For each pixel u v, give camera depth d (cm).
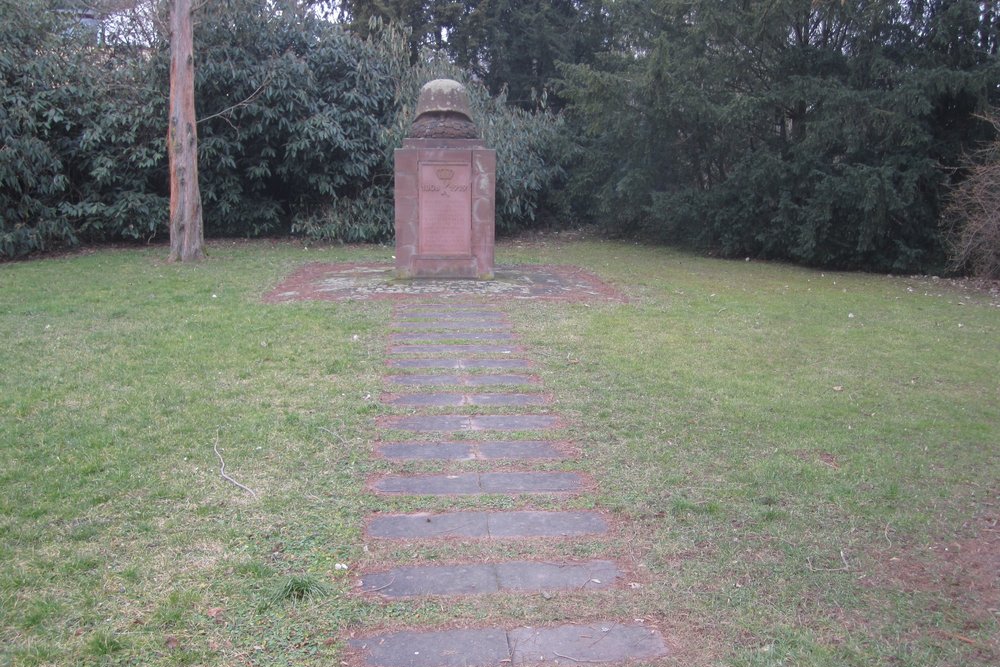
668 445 500
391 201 1756
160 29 1507
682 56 1559
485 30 2300
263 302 951
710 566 351
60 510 384
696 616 312
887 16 1391
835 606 321
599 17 2253
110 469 436
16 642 283
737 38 1523
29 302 921
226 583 325
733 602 322
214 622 300
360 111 1692
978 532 389
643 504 412
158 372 632
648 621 309
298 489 420
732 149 1602
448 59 1933
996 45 1412
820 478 448
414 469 457
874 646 295
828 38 1520
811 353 764
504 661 283
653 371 671
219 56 1582
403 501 413
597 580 338
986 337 872
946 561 360
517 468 462
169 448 469
